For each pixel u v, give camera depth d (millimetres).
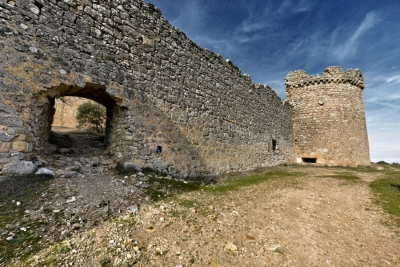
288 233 3893
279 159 16609
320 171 13648
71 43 5492
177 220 3906
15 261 2438
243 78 12594
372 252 3404
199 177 8609
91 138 11164
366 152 19094
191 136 8586
